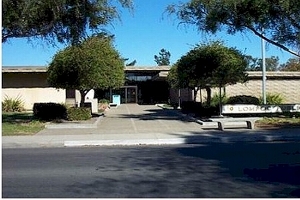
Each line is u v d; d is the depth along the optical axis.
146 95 59.34
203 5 23.84
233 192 7.97
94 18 22.44
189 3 24.20
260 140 17.42
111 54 28.22
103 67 26.89
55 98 41.28
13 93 41.06
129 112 37.19
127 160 12.27
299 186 8.44
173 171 10.30
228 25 24.36
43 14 20.84
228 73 26.31
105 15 22.64
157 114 33.81
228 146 15.51
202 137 17.58
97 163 11.76
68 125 22.33
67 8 21.80
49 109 26.17
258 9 22.91
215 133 18.89
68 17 22.44
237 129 20.50
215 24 23.91
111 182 9.08
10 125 22.11
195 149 14.70
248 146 15.40
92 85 26.83
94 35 26.70
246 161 11.74
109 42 28.84
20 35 21.70
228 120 21.05
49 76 27.48
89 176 9.80
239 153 13.42
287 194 7.75
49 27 21.75
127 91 59.31
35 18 20.69
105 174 10.04
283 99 42.84
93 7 22.19
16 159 12.73
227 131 19.64
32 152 14.52
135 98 59.34
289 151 13.81
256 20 23.41
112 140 16.97
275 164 11.16
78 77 26.67
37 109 26.38
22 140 17.11
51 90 41.25
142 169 10.67
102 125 23.83
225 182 8.89
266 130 19.73
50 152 14.47
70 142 16.73
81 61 26.31
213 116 26.20
